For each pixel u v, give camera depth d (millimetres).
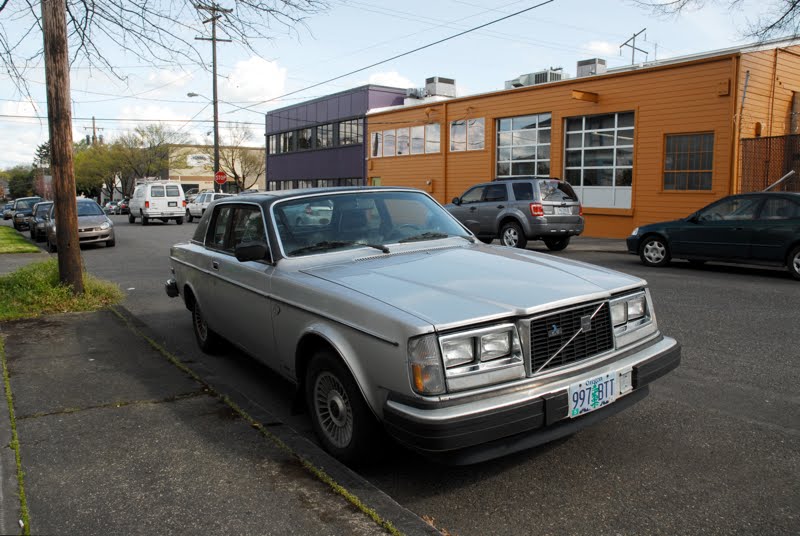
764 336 6570
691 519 3088
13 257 16422
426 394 3012
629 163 19406
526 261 4188
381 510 3014
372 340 3256
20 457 3615
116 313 7715
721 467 3641
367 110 32875
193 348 6613
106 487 3266
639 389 3686
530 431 3189
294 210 4641
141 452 3682
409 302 3303
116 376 5156
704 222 11656
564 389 3203
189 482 3311
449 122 26047
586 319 3438
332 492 3191
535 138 22375
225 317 5273
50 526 2908
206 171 74188
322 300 3670
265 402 4934
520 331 3215
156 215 32281
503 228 15406
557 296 3396
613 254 15086
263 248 4359
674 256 12188
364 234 4637
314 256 4352
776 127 18000
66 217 8312
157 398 4609
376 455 3508
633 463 3709
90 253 17312
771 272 11508
